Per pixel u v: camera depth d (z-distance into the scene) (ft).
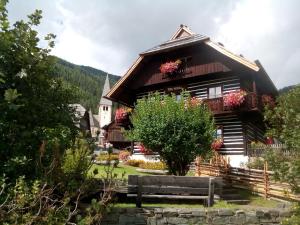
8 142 24.21
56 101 27.02
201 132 48.85
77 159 24.86
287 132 25.58
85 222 22.62
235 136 69.77
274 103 72.08
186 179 35.17
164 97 53.11
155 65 79.77
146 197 34.94
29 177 24.11
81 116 29.58
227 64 70.23
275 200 43.62
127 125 77.77
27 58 24.71
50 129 25.98
